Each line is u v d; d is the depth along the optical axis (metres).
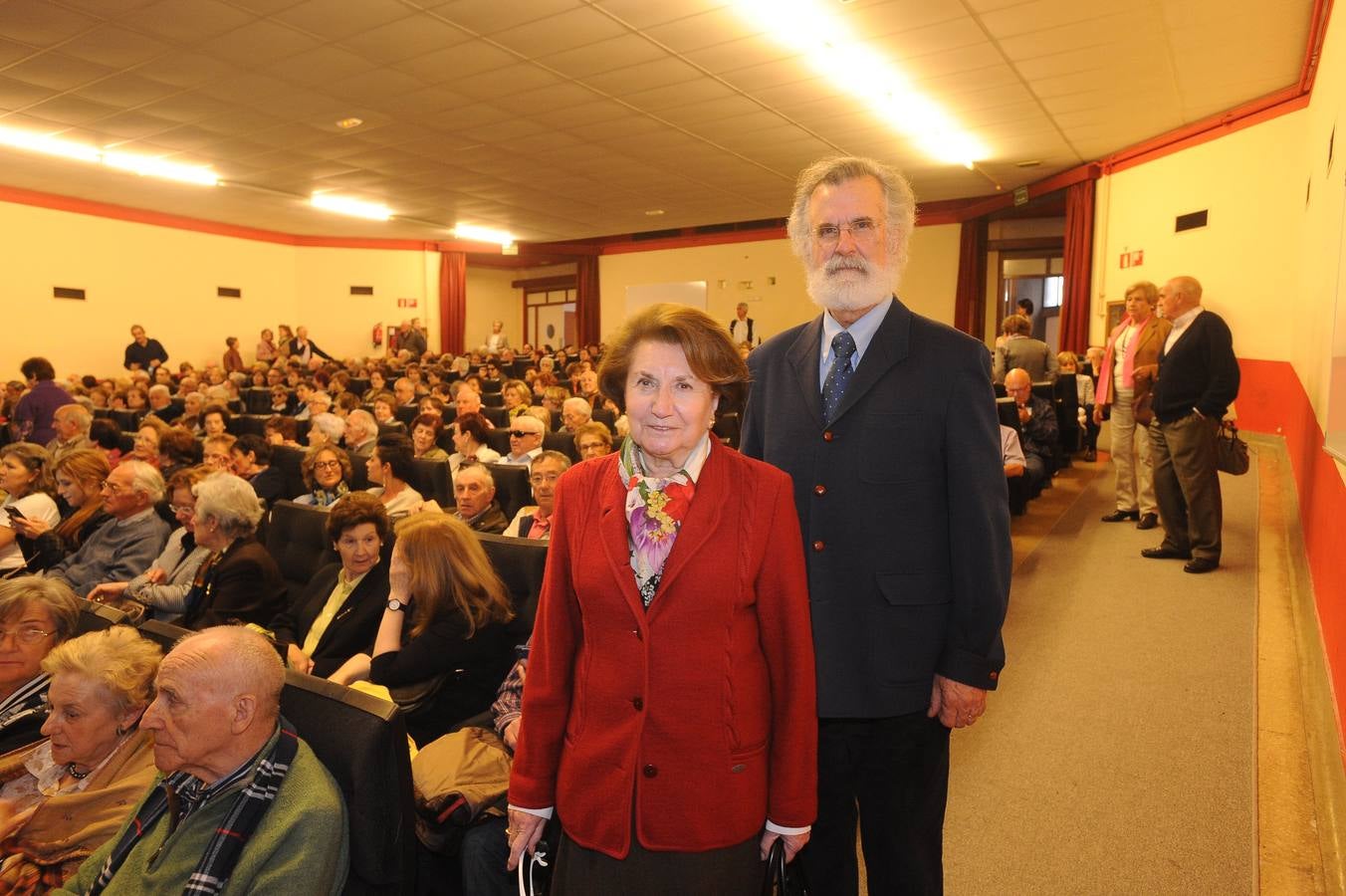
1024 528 4.71
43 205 11.40
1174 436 3.80
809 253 1.32
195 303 13.38
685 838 1.05
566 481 1.17
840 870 1.36
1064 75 6.32
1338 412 1.96
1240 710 2.46
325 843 1.22
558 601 1.15
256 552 2.74
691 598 1.04
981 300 12.12
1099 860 1.82
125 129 7.75
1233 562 3.87
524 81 6.36
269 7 5.04
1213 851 1.83
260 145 8.31
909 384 1.26
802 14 5.20
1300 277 6.07
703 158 8.82
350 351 15.19
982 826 1.96
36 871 1.50
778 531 1.09
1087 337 9.41
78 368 11.95
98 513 3.51
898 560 1.26
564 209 11.82
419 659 2.01
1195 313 3.78
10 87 6.55
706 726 1.05
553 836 1.20
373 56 5.84
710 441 1.12
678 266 14.91
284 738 1.31
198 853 1.25
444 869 1.61
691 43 5.63
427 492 4.07
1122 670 2.78
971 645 1.23
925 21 5.31
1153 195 8.27
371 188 10.41
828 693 1.26
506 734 1.76
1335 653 2.21
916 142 8.27
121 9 5.07
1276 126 6.78
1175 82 6.51
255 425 6.43
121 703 1.60
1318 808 1.90
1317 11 5.11
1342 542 2.25
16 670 1.90
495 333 16.11
